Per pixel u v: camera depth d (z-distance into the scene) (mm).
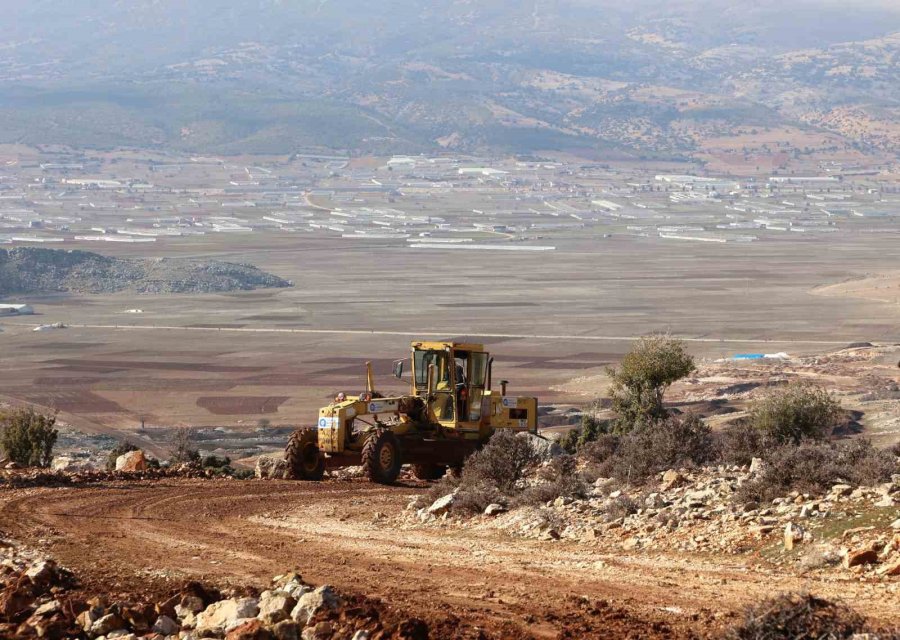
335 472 47906
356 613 15461
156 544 25578
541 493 30062
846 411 103250
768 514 24234
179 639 15227
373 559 23359
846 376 182000
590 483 33562
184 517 31328
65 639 15531
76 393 199625
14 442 53031
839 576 19312
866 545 20359
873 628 14336
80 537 26422
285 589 16797
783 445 34125
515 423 45344
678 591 19031
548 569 21703
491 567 22094
